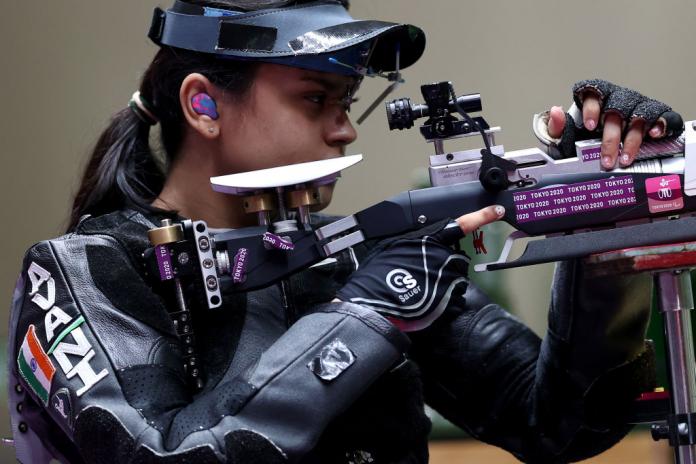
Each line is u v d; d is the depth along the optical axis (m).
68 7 8.70
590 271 2.99
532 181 3.09
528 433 3.78
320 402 2.90
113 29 8.65
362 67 3.31
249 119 3.35
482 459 5.93
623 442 6.14
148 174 3.62
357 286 3.08
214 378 3.19
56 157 8.74
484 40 8.45
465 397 3.87
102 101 8.62
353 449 3.25
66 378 3.06
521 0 8.46
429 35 8.45
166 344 3.11
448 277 3.07
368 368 2.95
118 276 3.18
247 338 3.27
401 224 3.11
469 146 8.10
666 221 3.02
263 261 3.10
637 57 8.44
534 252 3.03
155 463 2.83
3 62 8.75
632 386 3.59
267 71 3.31
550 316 3.64
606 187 3.07
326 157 3.39
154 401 2.96
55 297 3.18
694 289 5.00
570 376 3.59
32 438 3.38
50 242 3.28
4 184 8.80
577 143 3.13
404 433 3.30
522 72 8.46
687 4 8.37
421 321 3.07
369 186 8.35
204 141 3.46
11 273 8.87
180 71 3.40
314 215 3.78
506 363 3.82
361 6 8.30
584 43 8.46
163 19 3.40
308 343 2.97
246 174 3.10
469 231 3.07
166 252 3.06
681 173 3.06
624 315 3.44
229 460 2.83
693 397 3.01
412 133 8.30
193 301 3.24
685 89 8.39
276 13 3.28
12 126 8.80
